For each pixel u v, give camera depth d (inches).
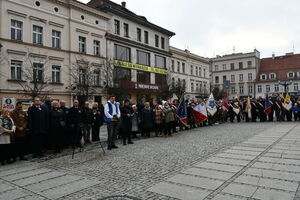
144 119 476.1
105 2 1190.3
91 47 1036.5
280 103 748.6
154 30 1418.6
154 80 1385.3
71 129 375.6
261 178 199.5
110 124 356.5
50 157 315.9
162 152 319.0
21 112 313.7
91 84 929.5
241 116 855.7
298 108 721.0
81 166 260.1
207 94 1861.5
